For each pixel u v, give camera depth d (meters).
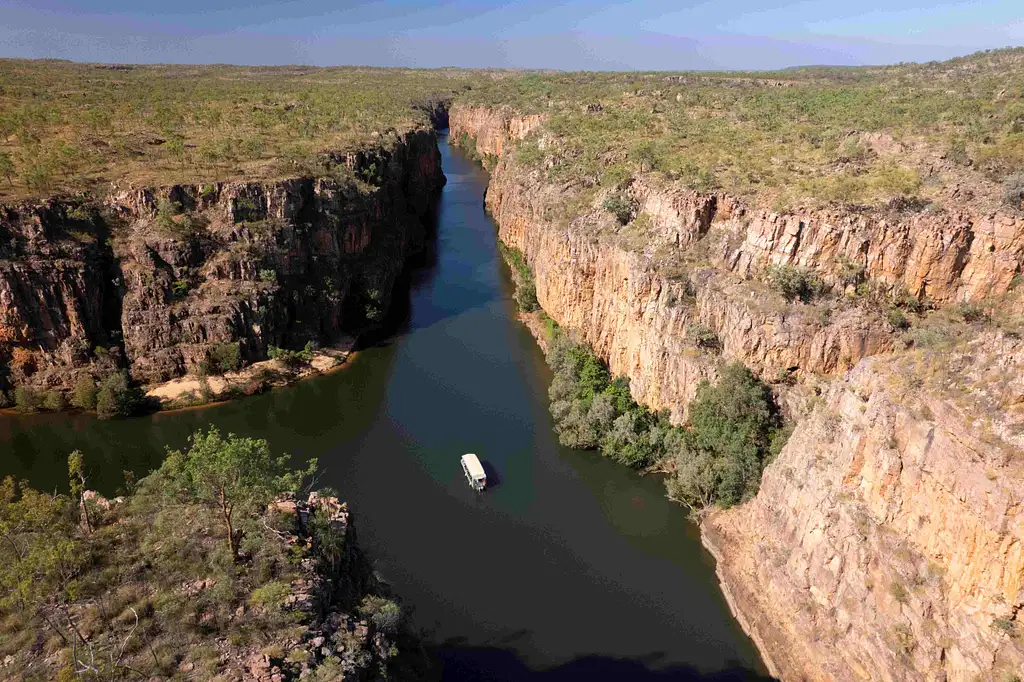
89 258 85.38
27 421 81.44
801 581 48.81
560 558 61.47
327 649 33.25
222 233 92.38
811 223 63.47
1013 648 34.62
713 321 68.12
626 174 91.88
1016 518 34.44
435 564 60.66
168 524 38.84
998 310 57.22
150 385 86.50
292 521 40.62
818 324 60.47
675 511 66.38
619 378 80.88
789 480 51.81
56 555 34.31
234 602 34.56
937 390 40.94
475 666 50.50
